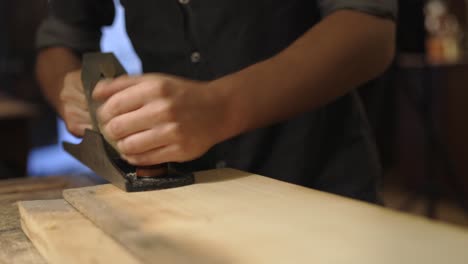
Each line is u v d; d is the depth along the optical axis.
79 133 0.93
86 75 0.81
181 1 1.02
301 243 0.47
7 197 0.91
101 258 0.49
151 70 1.11
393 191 3.16
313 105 0.80
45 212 0.65
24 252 0.62
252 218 0.55
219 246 0.47
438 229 0.48
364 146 1.08
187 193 0.67
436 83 2.86
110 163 0.73
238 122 0.75
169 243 0.49
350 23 0.81
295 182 1.06
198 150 0.73
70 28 1.17
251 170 1.04
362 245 0.45
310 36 0.82
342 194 1.07
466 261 0.41
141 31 1.09
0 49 3.72
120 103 0.71
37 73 1.15
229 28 1.02
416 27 1.58
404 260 0.41
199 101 0.72
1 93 3.22
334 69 0.79
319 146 1.06
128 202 0.64
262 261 0.44
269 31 1.02
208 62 1.04
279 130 1.04
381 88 1.67
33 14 3.59
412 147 3.10
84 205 0.63
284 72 0.77
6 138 2.30
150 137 0.70
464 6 3.65
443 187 2.91
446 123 2.88
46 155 3.78
